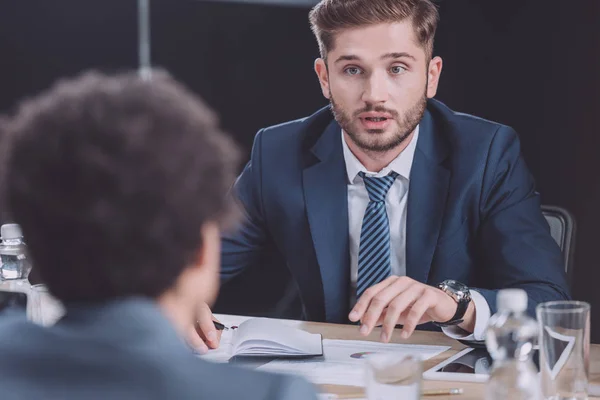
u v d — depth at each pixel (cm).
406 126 215
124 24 505
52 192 77
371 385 128
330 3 212
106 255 77
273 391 77
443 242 221
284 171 235
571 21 453
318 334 187
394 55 210
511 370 128
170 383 75
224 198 82
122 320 77
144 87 81
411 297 173
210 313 189
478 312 179
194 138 80
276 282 503
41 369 76
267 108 507
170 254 78
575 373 137
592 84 451
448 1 473
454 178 223
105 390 74
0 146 80
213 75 510
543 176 467
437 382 158
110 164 76
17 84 494
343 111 216
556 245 215
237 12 505
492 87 472
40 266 79
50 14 494
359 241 224
